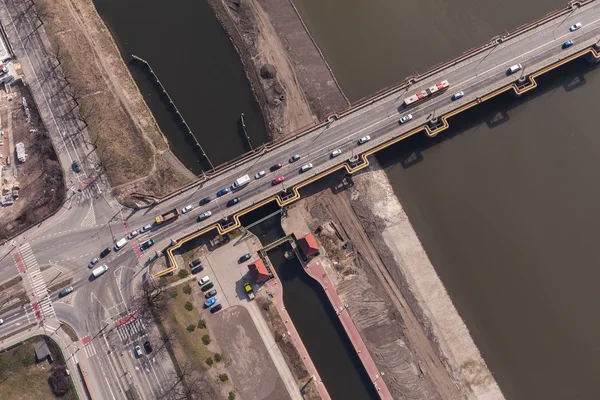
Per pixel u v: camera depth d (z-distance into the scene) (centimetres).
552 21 11175
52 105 11094
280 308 10662
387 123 10900
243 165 10856
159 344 10125
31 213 10631
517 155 11275
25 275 10431
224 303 10631
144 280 10419
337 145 10869
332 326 10638
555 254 10806
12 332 10188
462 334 10619
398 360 10419
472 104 10925
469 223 11038
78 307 10331
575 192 11056
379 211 11088
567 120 11369
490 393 10362
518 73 10994
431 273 10869
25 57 11325
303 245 10594
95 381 10038
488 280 10800
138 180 10894
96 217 10669
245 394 10200
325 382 10412
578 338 10450
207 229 10612
